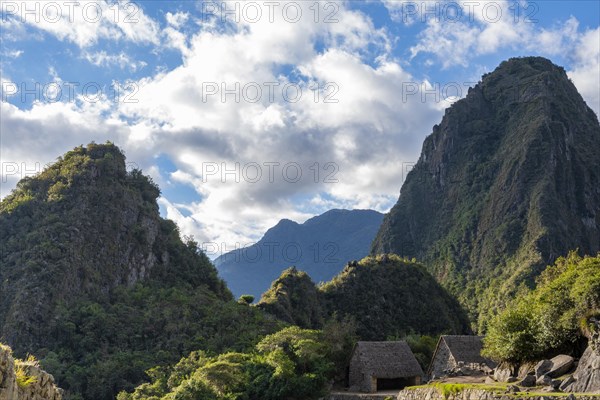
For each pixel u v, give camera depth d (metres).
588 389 39.78
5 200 167.00
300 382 79.19
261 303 139.88
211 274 169.12
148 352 116.75
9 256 144.50
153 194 179.25
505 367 54.69
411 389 59.88
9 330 124.38
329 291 152.75
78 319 128.75
